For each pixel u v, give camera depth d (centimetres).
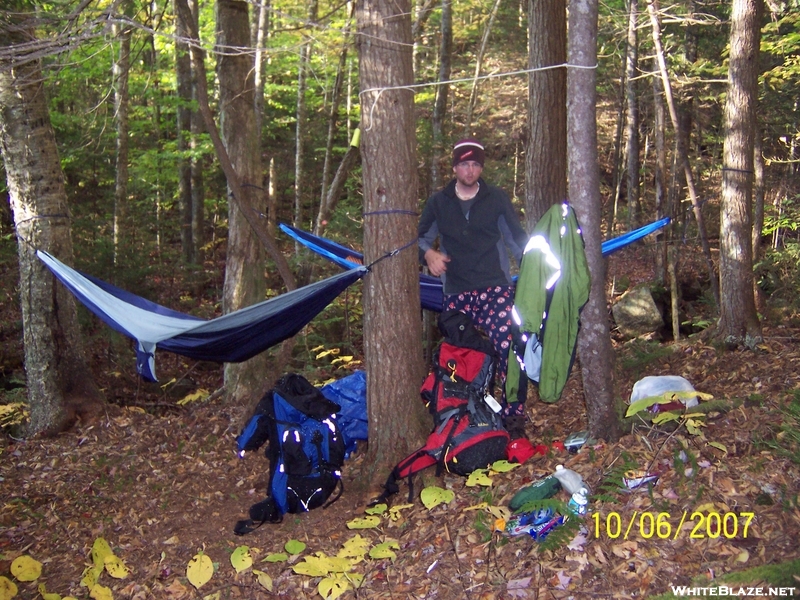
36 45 385
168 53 1180
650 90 1260
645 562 282
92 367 838
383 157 384
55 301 612
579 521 305
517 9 1298
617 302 960
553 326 352
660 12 818
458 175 389
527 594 282
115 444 562
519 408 404
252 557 365
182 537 408
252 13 1087
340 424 443
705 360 574
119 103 921
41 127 598
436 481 384
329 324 887
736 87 579
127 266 999
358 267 396
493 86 1335
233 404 659
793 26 892
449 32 872
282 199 1557
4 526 441
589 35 341
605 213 1412
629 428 373
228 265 664
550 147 566
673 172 1045
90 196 1161
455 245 405
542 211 572
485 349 389
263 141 1410
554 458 372
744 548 278
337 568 317
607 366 370
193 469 503
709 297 870
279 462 395
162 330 426
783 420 356
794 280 756
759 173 874
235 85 642
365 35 375
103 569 370
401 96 381
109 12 385
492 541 317
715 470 322
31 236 603
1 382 838
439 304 507
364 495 397
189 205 1488
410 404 404
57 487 489
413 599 298
